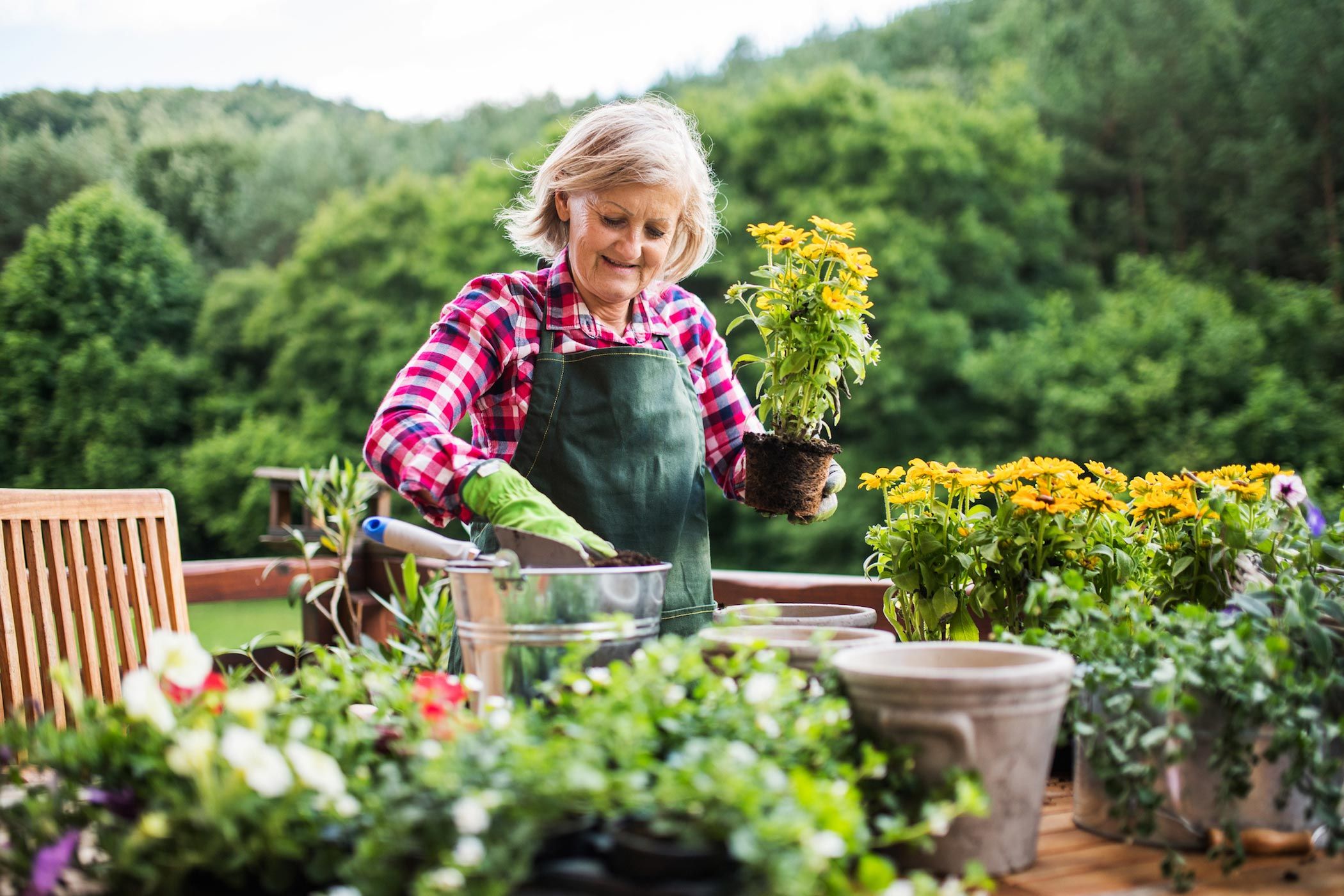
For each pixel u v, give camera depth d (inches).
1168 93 568.4
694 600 60.6
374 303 634.8
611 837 29.5
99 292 669.9
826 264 62.9
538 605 41.6
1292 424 468.4
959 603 60.7
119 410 648.4
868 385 522.0
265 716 35.1
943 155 554.9
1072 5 626.8
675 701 35.4
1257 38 552.1
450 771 29.7
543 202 62.4
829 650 40.3
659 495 59.6
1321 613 43.6
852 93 582.9
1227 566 54.6
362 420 621.0
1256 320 505.0
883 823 32.6
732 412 67.7
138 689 30.9
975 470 60.6
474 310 58.1
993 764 35.2
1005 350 516.4
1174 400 485.1
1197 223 560.1
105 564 66.1
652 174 56.1
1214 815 38.9
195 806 29.6
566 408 58.6
